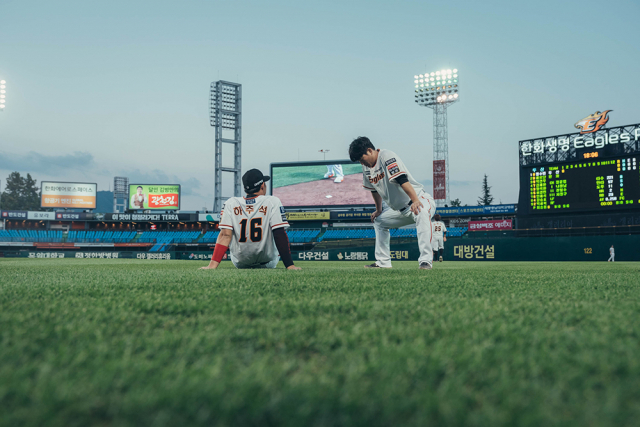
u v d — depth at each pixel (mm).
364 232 33812
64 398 514
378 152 4953
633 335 896
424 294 1755
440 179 35750
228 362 700
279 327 998
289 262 4473
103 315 1169
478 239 22438
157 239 37000
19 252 30000
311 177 34375
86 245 35656
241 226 4621
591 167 21906
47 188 37406
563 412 481
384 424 464
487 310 1263
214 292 1819
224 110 44875
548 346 795
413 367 648
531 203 23203
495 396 536
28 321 1061
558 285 2252
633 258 20141
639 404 505
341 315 1188
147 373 621
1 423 440
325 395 539
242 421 471
